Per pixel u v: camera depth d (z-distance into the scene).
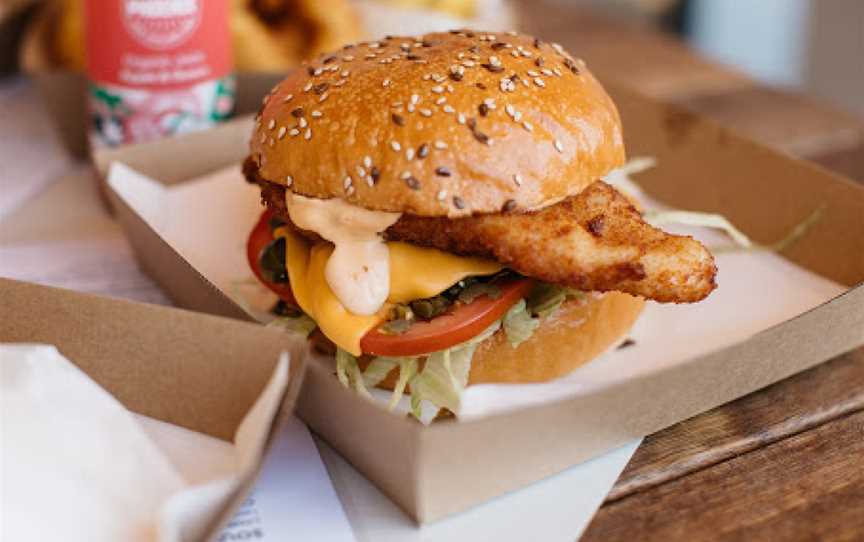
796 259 0.37
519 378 0.31
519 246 0.29
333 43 0.46
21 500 0.24
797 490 0.28
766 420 0.30
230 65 0.42
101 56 0.40
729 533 0.26
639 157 0.42
